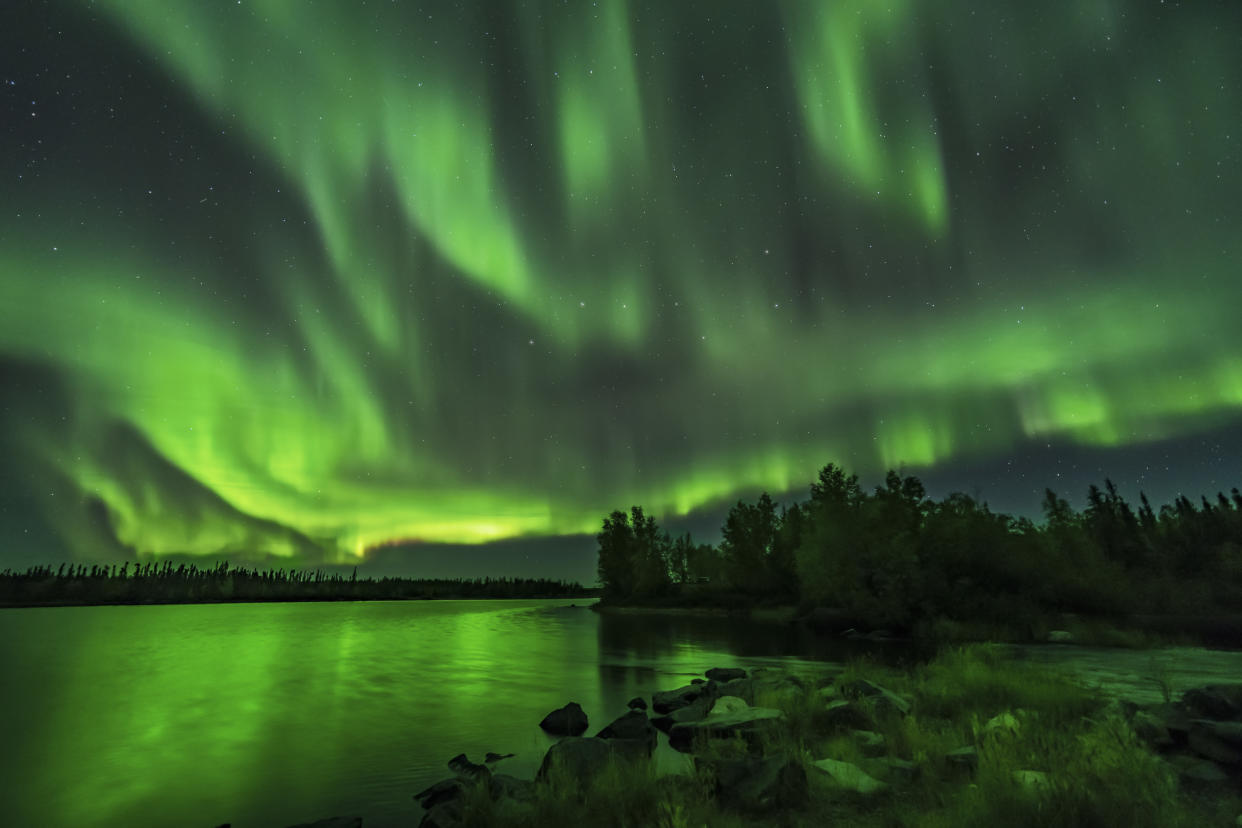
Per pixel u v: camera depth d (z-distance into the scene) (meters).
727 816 7.90
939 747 10.45
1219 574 44.38
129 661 39.66
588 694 24.48
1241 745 9.48
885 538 54.81
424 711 21.44
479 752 15.39
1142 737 10.43
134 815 11.27
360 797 11.89
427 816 9.20
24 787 13.02
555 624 83.62
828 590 58.12
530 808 8.61
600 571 137.12
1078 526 52.75
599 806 8.62
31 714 21.69
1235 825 6.89
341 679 30.44
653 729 14.29
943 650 32.69
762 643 44.97
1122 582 43.44
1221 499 74.75
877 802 8.43
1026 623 39.81
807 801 8.51
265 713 21.45
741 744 11.46
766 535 98.50
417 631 70.75
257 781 13.24
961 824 6.73
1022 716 11.16
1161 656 26.17
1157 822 6.38
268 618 115.44
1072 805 6.47
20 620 108.31
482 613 133.75
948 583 46.06
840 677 18.11
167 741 17.30
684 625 74.19
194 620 108.12
